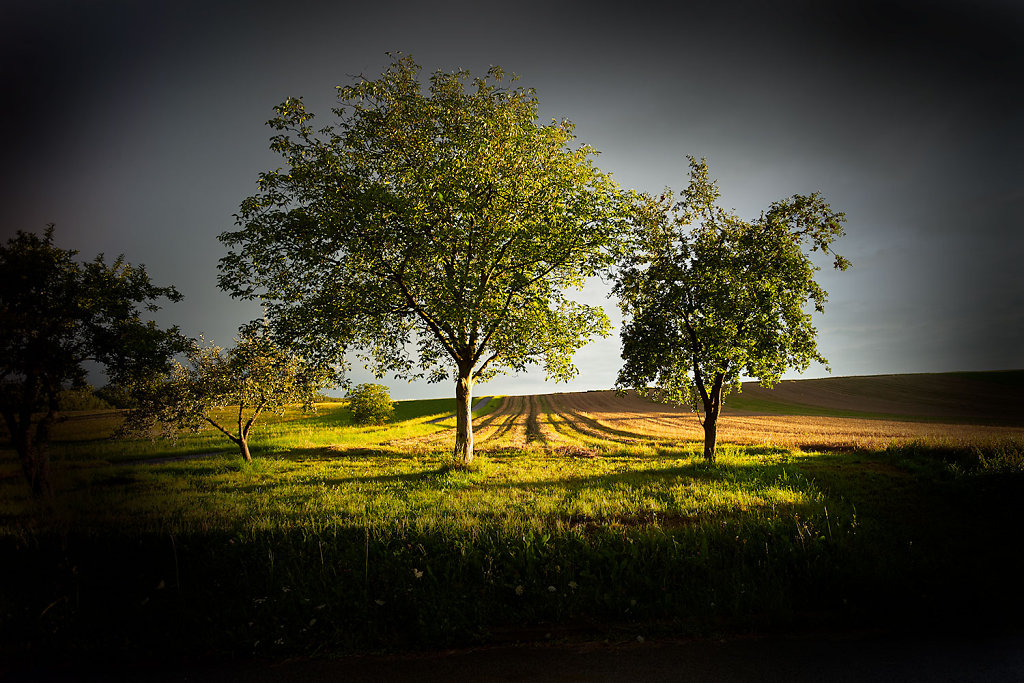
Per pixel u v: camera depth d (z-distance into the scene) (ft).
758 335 54.75
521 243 53.98
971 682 12.50
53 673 14.05
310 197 55.31
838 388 262.88
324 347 59.52
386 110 58.13
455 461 60.23
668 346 58.34
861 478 39.68
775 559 19.27
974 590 17.28
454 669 13.87
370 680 13.42
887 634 15.16
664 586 17.62
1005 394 218.79
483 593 17.54
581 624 16.22
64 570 19.90
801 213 56.65
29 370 43.80
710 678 13.00
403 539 21.34
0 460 77.77
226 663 14.57
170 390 75.05
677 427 136.87
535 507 30.66
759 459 57.21
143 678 13.73
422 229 53.62
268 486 51.01
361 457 81.00
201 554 20.75
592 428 140.67
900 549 21.25
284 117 54.13
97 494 44.83
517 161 56.08
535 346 61.72
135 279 51.11
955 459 44.39
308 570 19.21
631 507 30.22
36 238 46.88
